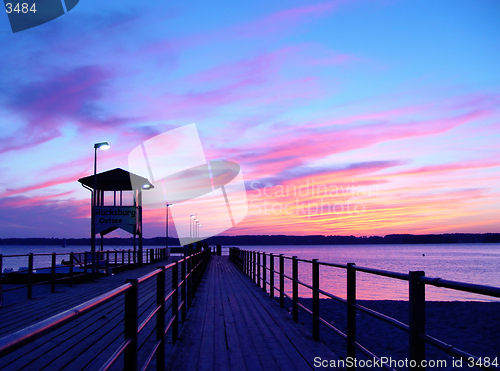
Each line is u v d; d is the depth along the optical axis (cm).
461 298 2722
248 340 588
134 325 270
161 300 424
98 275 1583
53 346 534
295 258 742
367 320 1143
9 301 1042
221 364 470
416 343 272
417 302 275
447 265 7906
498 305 1659
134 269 2194
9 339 112
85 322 700
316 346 552
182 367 458
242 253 2120
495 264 8388
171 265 489
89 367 444
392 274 313
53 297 1029
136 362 268
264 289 1208
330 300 1631
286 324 707
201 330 657
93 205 1636
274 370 448
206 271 2112
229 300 1016
